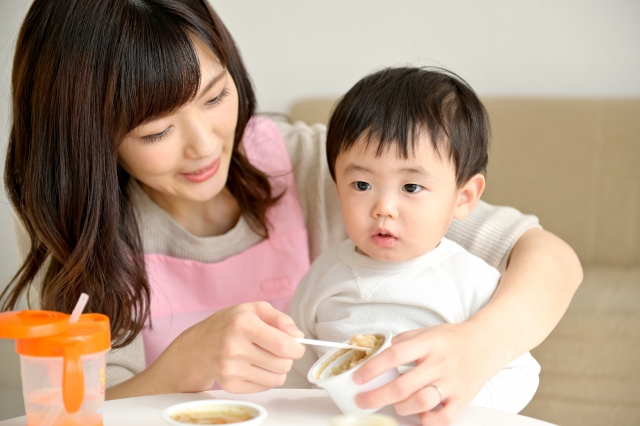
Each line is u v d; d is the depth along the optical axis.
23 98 1.05
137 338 1.26
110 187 1.05
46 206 1.07
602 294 1.88
